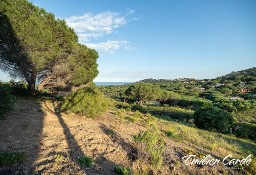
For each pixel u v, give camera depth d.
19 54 12.52
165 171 6.21
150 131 7.05
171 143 9.23
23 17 12.24
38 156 5.41
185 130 12.59
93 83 19.84
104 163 5.75
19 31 11.48
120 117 13.05
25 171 4.51
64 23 14.28
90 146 6.79
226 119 16.61
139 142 6.93
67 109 10.85
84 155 5.98
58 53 13.23
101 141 7.48
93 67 18.22
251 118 22.70
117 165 5.82
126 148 7.25
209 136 12.59
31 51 12.32
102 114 12.19
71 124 9.20
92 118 11.12
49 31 12.43
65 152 5.95
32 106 11.65
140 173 5.66
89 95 11.09
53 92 18.98
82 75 16.73
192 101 36.94
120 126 10.57
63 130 8.07
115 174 5.21
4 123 7.52
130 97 44.03
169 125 13.18
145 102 46.62
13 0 12.33
